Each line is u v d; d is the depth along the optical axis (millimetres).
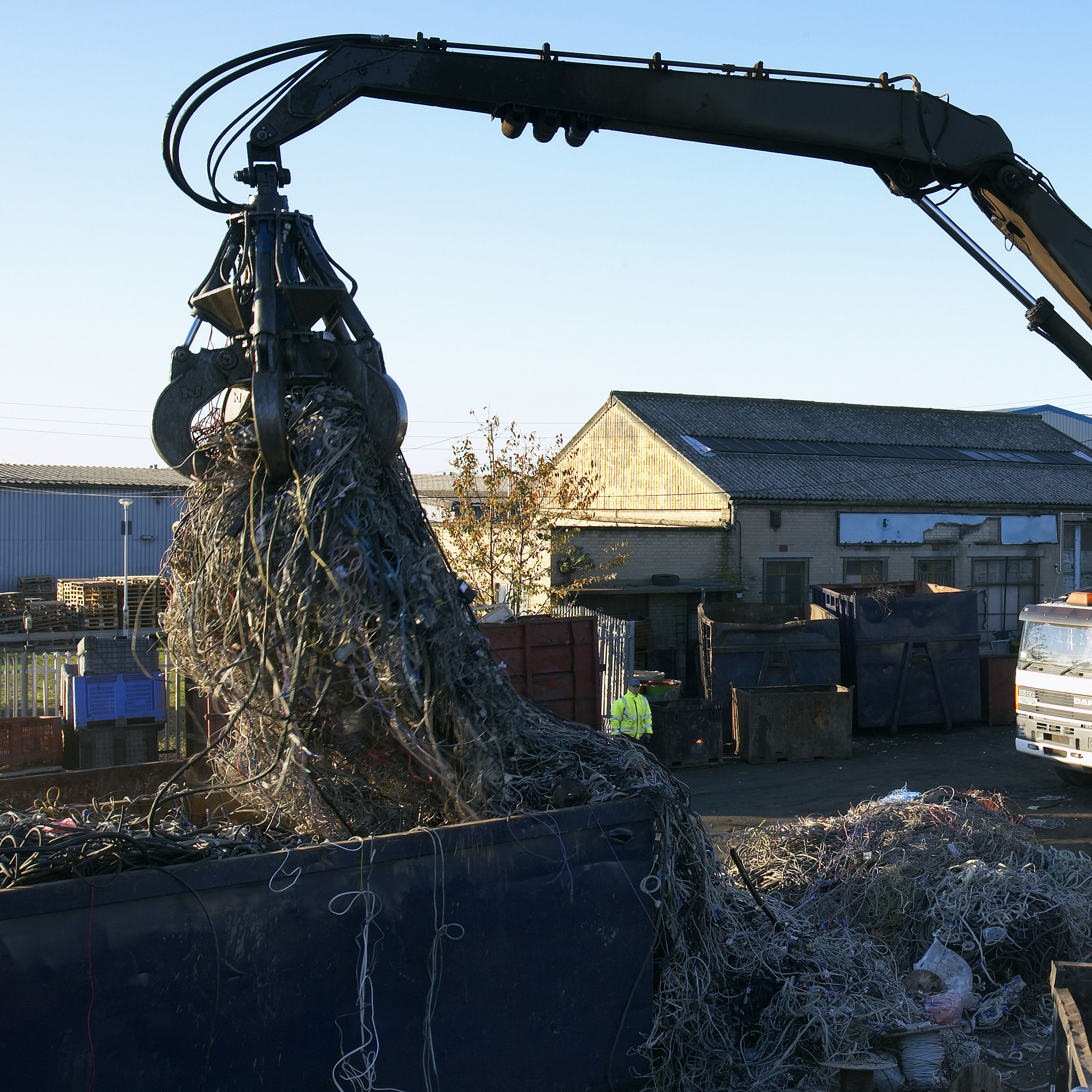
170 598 5516
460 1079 4566
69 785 6570
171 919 4008
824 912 7488
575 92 7172
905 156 7770
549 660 14242
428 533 5621
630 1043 5027
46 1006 3766
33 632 27156
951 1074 5938
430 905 4523
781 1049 5723
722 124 7480
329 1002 4293
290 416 5156
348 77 6469
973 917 7215
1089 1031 4922
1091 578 28781
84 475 37688
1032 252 8188
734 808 13055
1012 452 33219
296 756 5121
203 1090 4031
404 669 4957
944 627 18703
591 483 22766
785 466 26750
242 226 5547
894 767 15633
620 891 5035
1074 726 13273
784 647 17516
